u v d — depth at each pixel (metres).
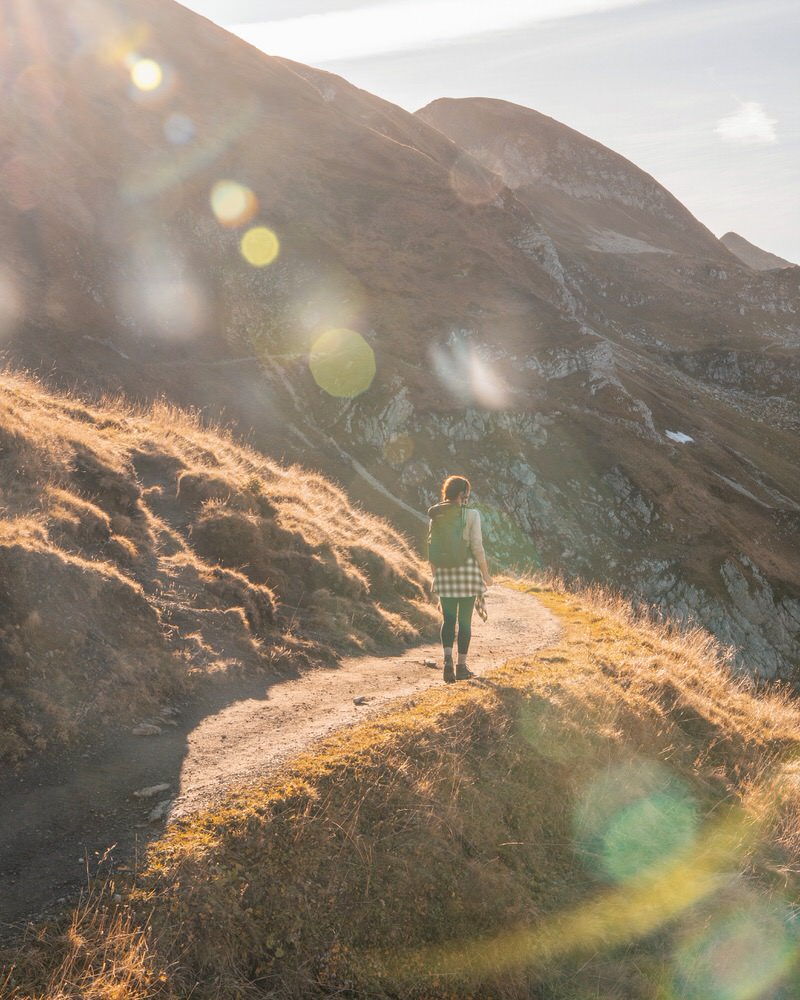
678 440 95.44
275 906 4.38
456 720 6.62
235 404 74.25
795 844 7.20
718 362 154.38
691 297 196.50
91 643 6.68
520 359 87.31
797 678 66.62
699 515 75.31
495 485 73.56
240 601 8.89
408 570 14.05
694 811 7.11
